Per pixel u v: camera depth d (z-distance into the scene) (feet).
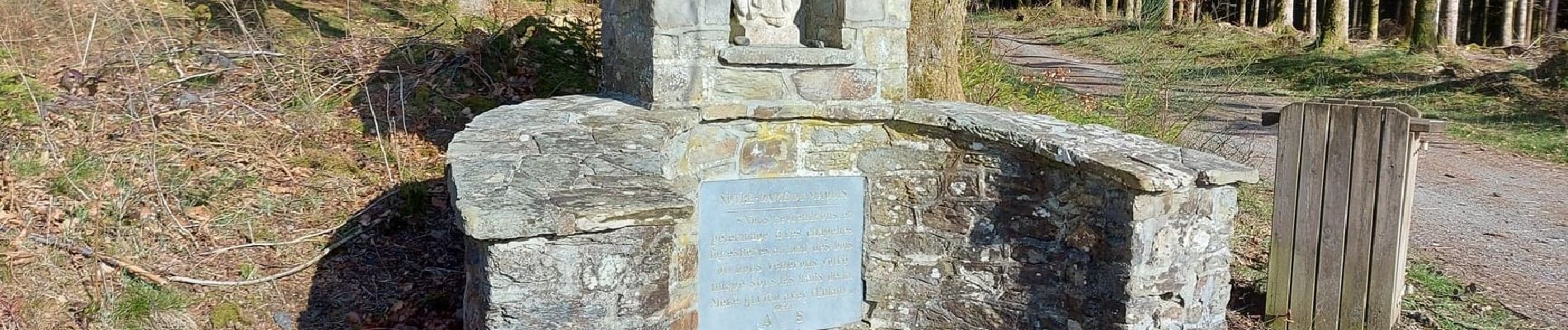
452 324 14.65
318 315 15.06
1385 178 13.71
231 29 27.45
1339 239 14.25
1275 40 57.52
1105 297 12.96
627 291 9.49
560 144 12.26
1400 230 13.79
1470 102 40.96
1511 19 62.75
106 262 15.69
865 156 14.92
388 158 20.75
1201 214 12.87
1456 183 27.71
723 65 14.52
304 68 24.14
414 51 25.76
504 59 25.35
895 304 15.14
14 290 14.76
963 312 14.73
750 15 15.84
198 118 21.48
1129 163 12.45
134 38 25.38
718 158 14.38
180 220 17.28
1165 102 24.44
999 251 14.32
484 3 31.60
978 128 13.92
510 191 9.74
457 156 11.43
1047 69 36.91
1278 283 14.94
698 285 14.01
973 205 14.44
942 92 21.94
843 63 14.85
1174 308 12.89
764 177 14.46
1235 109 39.60
